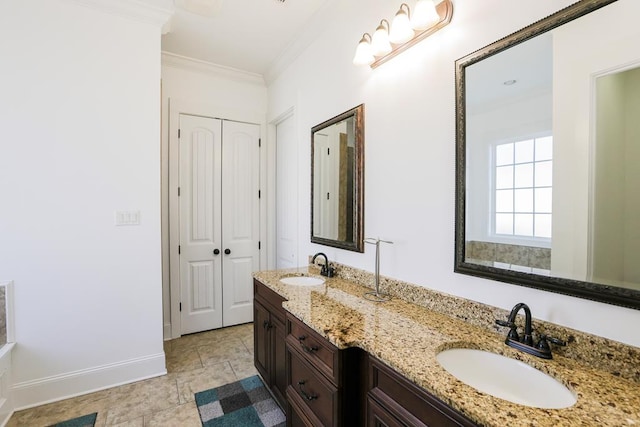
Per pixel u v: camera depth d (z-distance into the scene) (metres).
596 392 0.80
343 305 1.54
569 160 0.98
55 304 1.97
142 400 1.97
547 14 1.04
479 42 1.26
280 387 1.84
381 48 1.65
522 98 1.11
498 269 1.19
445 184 1.41
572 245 0.98
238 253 3.33
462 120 1.31
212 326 3.21
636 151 0.85
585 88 0.94
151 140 2.25
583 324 0.96
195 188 3.10
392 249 1.73
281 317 1.82
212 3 2.15
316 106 2.47
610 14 0.89
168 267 2.97
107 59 2.10
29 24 1.90
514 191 1.14
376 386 1.06
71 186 2.01
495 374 1.05
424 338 1.13
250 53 2.87
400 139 1.66
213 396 2.02
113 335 2.14
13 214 1.87
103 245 2.11
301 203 2.77
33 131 1.91
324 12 2.22
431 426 0.85
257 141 3.41
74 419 1.79
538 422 0.68
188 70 3.04
